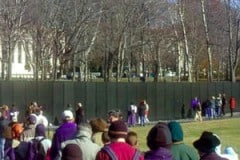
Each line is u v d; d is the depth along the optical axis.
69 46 73.44
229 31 91.12
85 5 71.81
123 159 9.41
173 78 114.81
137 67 123.94
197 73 114.50
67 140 13.03
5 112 30.42
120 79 89.44
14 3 70.81
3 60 74.56
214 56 116.12
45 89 57.59
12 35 71.88
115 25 80.81
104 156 9.45
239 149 38.19
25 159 16.28
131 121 60.16
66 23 72.12
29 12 72.56
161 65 113.69
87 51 81.00
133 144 11.74
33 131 18.48
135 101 65.31
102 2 74.44
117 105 63.59
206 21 99.19
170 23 90.88
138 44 85.25
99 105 62.00
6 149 17.17
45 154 15.79
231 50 94.00
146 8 82.00
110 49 81.19
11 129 17.44
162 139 9.70
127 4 79.06
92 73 120.88
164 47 98.62
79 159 8.95
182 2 90.06
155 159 9.63
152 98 67.38
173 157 10.45
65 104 58.88
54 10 72.38
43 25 73.06
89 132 12.08
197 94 72.81
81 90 60.47
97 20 75.06
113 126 9.70
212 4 102.56
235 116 73.62
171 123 10.91
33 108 44.94
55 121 57.88
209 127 57.41
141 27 82.00
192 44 104.31
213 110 71.12
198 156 10.98
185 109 70.81
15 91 55.41
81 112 46.22
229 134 51.47
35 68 77.94
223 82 77.56
